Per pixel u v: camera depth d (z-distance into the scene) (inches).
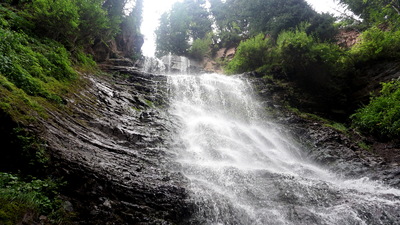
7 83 191.6
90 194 156.3
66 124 212.7
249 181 242.1
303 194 224.7
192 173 239.3
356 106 479.8
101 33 570.6
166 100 450.0
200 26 1221.1
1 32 258.5
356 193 234.4
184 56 1064.8
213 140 331.0
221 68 928.3
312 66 521.0
